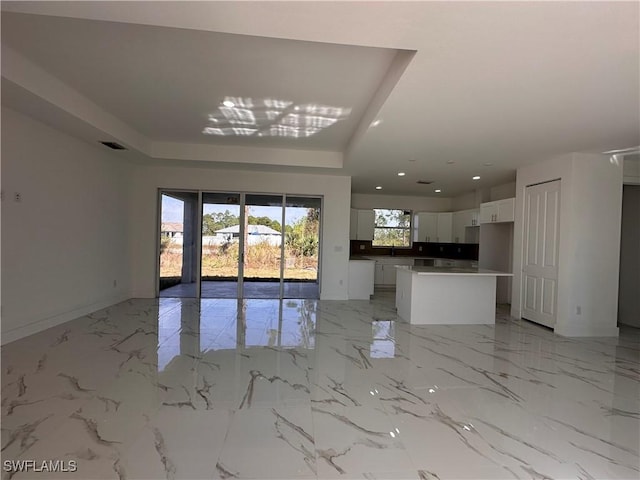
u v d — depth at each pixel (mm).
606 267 4684
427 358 3625
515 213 5707
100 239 5324
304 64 2895
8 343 3697
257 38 2531
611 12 1729
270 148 5812
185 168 6426
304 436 2160
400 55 2582
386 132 3840
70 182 4547
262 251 6742
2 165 3500
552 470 1899
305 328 4688
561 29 1891
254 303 6273
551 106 3018
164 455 1937
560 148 4371
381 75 3041
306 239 6820
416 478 1816
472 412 2516
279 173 6617
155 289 6512
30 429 2152
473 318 5207
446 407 2578
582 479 1834
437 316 5148
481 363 3520
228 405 2518
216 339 4078
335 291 6836
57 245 4363
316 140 5219
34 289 4016
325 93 3463
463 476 1838
